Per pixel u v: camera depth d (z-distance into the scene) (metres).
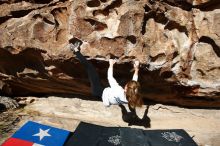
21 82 6.70
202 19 5.44
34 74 6.24
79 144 4.45
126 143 4.46
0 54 6.06
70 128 6.00
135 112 6.41
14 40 5.73
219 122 6.23
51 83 6.45
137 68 5.25
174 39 5.46
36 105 6.83
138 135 4.69
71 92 6.75
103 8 5.29
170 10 5.38
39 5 5.70
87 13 5.35
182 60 5.52
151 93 6.12
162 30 5.43
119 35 5.25
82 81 6.04
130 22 5.20
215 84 5.62
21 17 5.87
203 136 5.90
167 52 5.39
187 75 5.64
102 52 5.38
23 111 6.61
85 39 5.41
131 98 4.98
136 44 5.26
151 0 5.17
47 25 5.62
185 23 5.46
